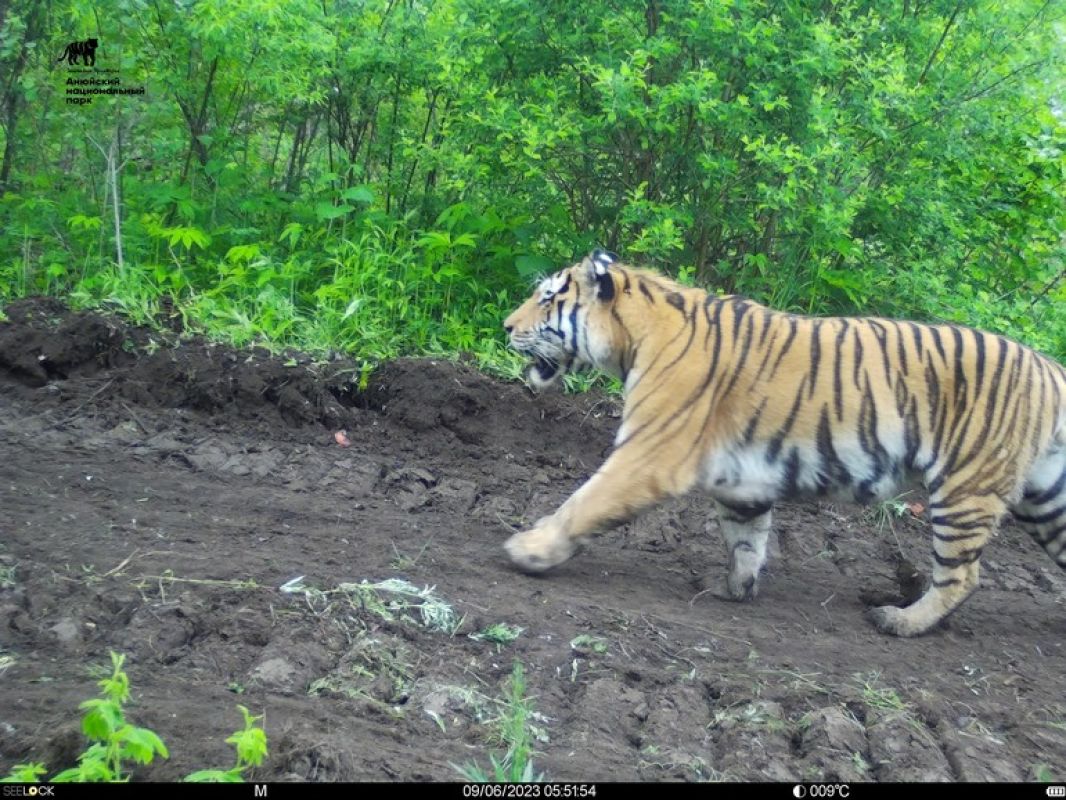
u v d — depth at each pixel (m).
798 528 7.24
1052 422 5.82
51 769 3.84
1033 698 5.30
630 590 6.11
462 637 5.24
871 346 5.84
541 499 7.09
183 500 6.35
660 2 8.42
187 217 9.35
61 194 9.78
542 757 4.30
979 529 5.79
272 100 9.79
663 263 9.03
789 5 8.38
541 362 6.54
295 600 5.23
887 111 8.79
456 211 8.77
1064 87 10.45
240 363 7.72
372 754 4.08
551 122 8.30
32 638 4.73
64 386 7.43
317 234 9.11
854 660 5.52
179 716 4.20
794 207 8.41
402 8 9.53
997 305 9.09
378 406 7.89
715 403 5.89
